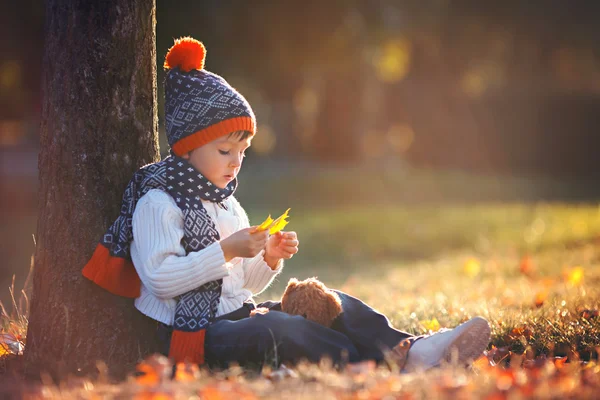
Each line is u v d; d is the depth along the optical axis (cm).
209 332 438
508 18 3638
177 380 391
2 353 509
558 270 1048
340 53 2770
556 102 3506
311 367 402
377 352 443
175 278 429
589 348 506
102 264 455
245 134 464
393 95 3738
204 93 455
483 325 427
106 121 479
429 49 3512
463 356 433
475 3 3534
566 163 3506
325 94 3581
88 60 472
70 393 392
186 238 445
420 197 2598
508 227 1727
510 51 4000
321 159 3662
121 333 470
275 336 421
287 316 428
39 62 2420
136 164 493
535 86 3841
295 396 355
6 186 2250
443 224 1834
